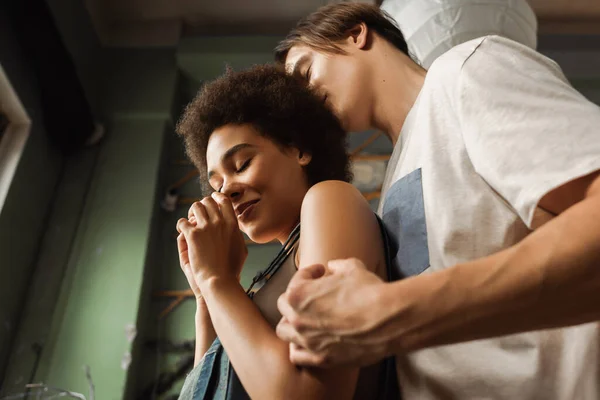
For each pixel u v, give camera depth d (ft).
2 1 10.40
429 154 2.40
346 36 3.39
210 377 2.18
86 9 13.17
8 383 9.37
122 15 14.32
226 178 2.58
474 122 2.23
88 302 10.23
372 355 1.65
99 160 12.21
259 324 1.99
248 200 2.55
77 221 11.37
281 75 3.01
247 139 2.63
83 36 12.80
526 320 1.63
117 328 9.92
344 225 2.08
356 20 3.44
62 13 11.79
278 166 2.62
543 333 2.01
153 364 10.33
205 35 14.39
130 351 9.67
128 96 13.20
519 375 1.95
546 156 1.97
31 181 10.91
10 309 9.86
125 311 10.11
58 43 11.14
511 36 6.88
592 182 1.85
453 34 6.59
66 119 11.78
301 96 2.91
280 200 2.58
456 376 1.99
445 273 1.67
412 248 2.27
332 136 2.92
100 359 9.58
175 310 10.96
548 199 1.91
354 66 3.27
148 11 14.30
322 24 3.44
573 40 14.06
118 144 12.47
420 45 6.68
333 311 1.66
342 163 2.97
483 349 2.02
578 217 1.67
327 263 1.94
